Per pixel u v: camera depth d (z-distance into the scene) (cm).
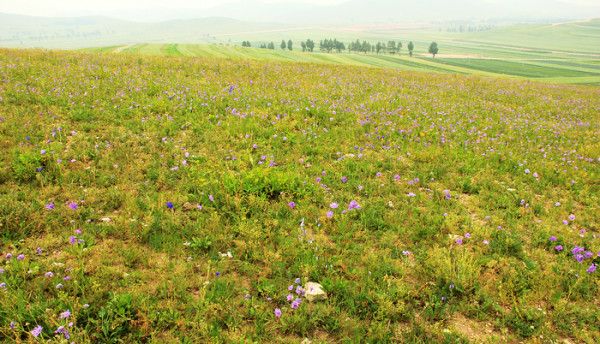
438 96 2367
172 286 582
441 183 1022
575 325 571
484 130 1582
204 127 1258
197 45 13488
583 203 973
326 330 543
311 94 1905
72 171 876
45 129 1081
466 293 620
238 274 638
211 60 3064
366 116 1567
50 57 2347
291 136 1233
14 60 2058
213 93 1708
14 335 481
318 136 1268
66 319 480
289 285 612
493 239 769
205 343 495
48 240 653
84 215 739
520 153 1312
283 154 1116
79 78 1738
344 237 746
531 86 3606
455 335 532
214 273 629
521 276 660
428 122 1603
